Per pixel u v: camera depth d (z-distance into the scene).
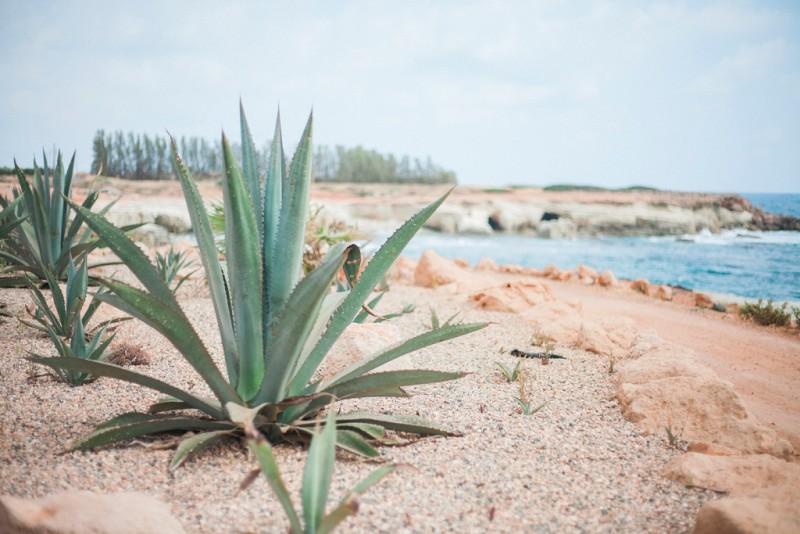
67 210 8.41
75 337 4.74
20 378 4.69
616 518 3.04
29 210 8.01
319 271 3.10
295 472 3.26
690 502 3.25
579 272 17.28
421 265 13.18
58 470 3.17
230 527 2.70
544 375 5.81
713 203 54.81
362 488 2.42
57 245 8.30
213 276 3.55
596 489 3.34
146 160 64.81
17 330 6.11
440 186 85.44
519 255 33.38
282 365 3.38
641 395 4.62
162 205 33.50
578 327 7.73
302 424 3.60
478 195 63.09
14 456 3.29
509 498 3.15
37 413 3.95
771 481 3.34
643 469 3.66
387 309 9.60
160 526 2.47
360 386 3.61
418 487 3.19
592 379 5.72
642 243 42.22
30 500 2.52
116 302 3.34
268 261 3.62
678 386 4.57
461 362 6.26
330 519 2.29
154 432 3.60
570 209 52.88
